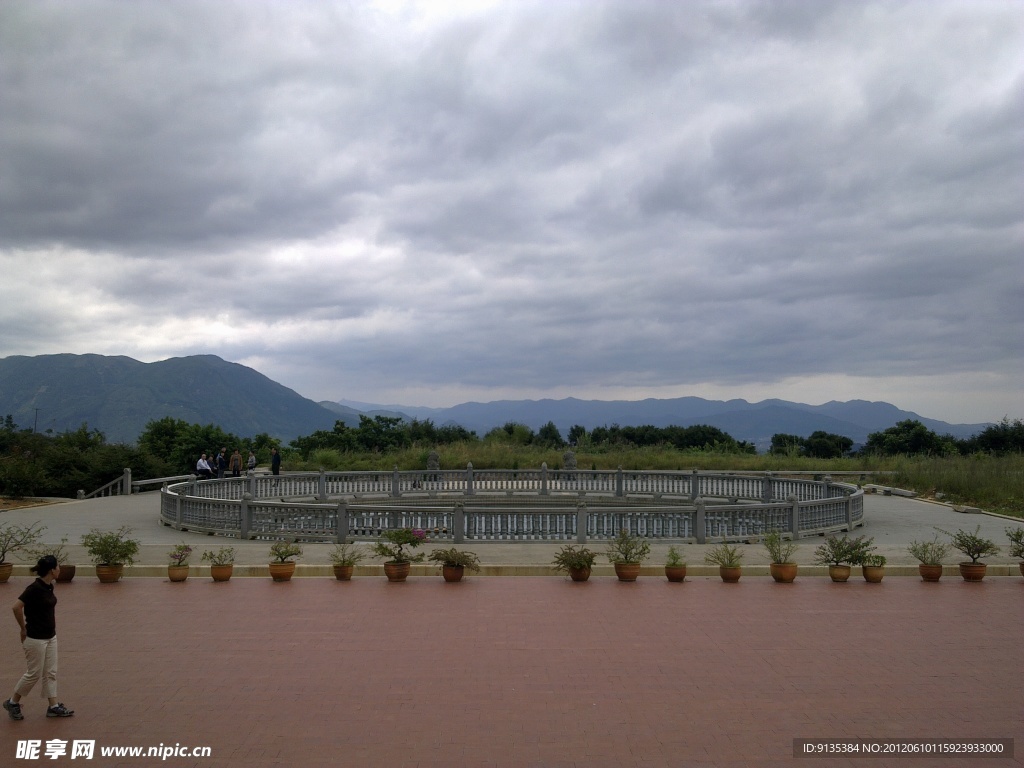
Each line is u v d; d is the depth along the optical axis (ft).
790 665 29.68
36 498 94.99
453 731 22.99
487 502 92.53
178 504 67.36
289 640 32.83
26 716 24.04
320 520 59.67
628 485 95.66
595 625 35.60
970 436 196.54
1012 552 49.06
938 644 32.81
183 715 24.17
